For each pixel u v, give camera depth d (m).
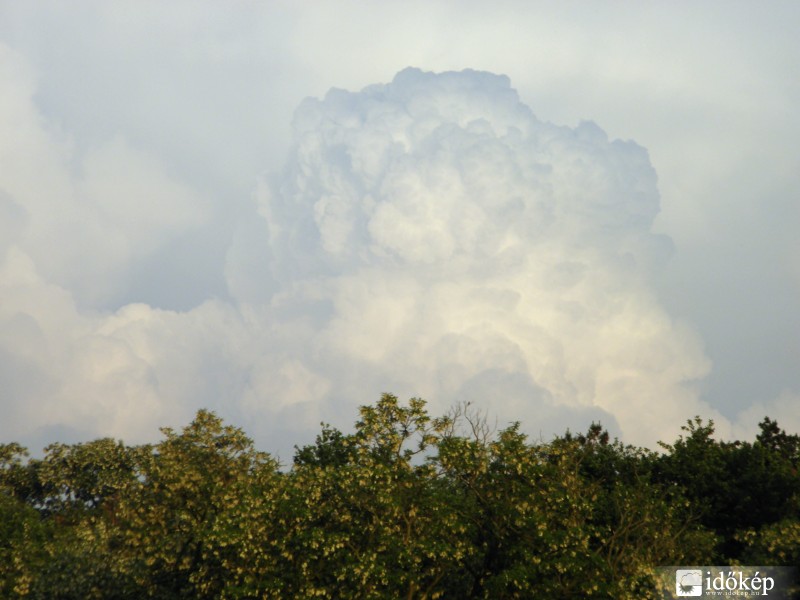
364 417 60.06
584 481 71.00
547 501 59.50
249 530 57.38
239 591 55.38
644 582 59.09
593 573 55.94
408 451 60.12
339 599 56.09
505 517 57.88
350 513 59.84
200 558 66.00
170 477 68.25
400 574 55.00
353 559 56.09
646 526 65.81
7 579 71.50
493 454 60.38
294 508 58.28
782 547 64.81
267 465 69.44
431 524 58.12
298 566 57.38
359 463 59.62
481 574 58.94
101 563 68.12
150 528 67.44
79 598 67.81
